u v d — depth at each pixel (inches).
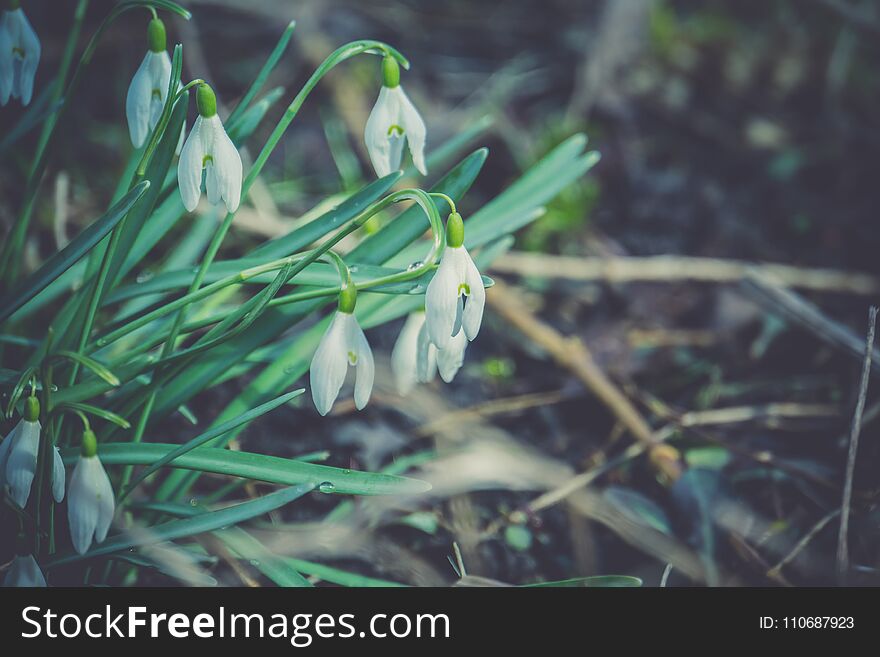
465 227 18.5
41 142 17.5
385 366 21.6
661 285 24.4
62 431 16.9
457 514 19.2
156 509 16.6
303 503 19.2
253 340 16.9
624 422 20.7
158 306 19.6
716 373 21.9
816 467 19.9
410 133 15.9
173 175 17.5
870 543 18.5
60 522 16.5
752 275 23.1
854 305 24.0
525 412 21.4
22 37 16.1
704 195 27.6
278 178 26.4
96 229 15.6
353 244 22.5
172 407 17.0
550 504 19.7
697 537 18.7
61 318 17.2
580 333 23.1
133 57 27.4
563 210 25.7
